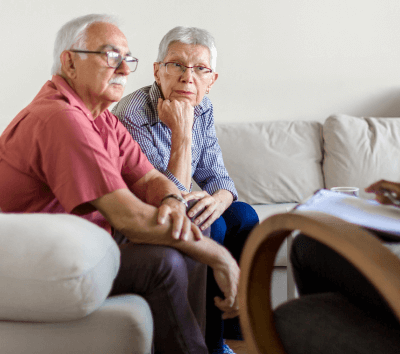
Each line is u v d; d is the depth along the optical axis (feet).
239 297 2.45
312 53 8.85
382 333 2.16
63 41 3.83
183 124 5.03
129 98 5.44
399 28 8.89
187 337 3.21
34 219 2.81
